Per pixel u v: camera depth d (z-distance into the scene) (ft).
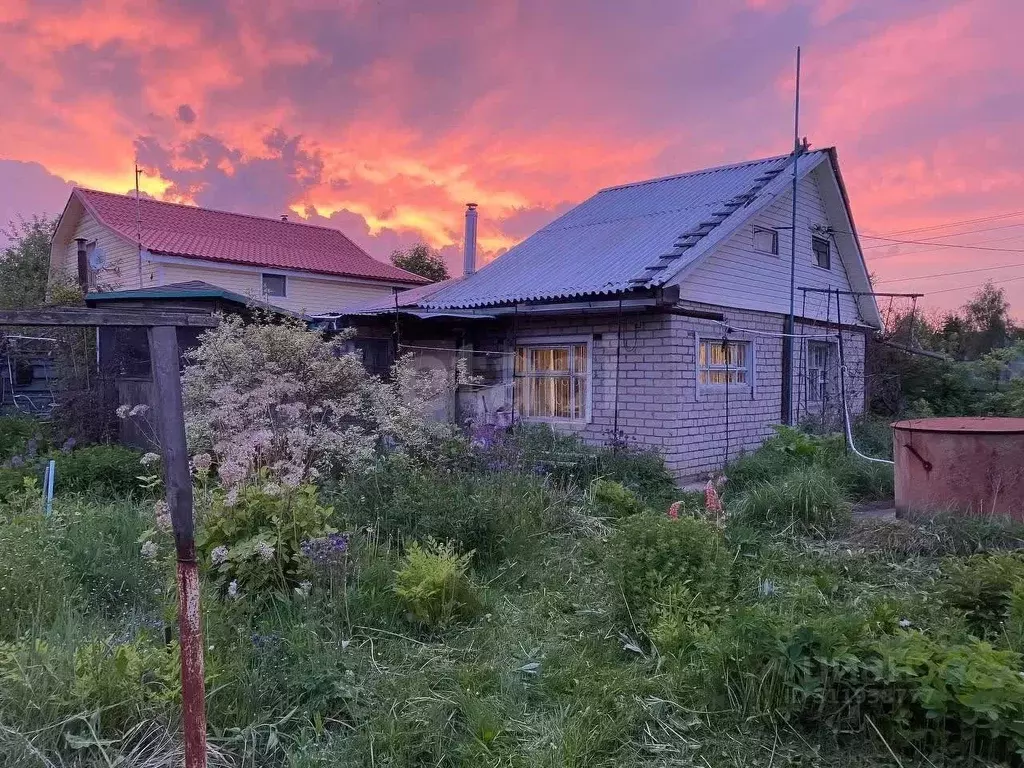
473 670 11.60
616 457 27.81
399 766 9.09
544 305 32.78
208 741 9.04
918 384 53.72
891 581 15.38
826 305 45.16
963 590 12.16
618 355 31.65
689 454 32.17
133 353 33.71
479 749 9.51
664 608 12.62
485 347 38.32
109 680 9.18
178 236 60.49
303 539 14.49
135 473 24.25
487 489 19.26
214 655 10.25
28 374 48.55
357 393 24.47
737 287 36.55
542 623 13.87
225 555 13.35
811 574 15.30
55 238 66.80
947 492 19.19
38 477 23.11
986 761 8.48
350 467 20.13
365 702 10.51
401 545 16.65
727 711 10.12
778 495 20.70
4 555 12.66
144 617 12.49
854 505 24.81
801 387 41.98
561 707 10.63
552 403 35.47
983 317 93.09
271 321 27.43
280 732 9.67
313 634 11.75
